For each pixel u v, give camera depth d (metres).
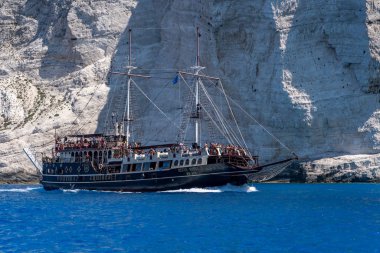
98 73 180.25
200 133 149.12
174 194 105.44
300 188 121.88
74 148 123.31
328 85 146.12
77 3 190.88
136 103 166.38
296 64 148.00
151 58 172.38
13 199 104.69
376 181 136.75
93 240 60.47
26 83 187.88
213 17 156.00
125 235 62.94
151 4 179.12
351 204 89.25
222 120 150.62
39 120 172.25
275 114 147.00
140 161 112.81
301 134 144.62
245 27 153.75
